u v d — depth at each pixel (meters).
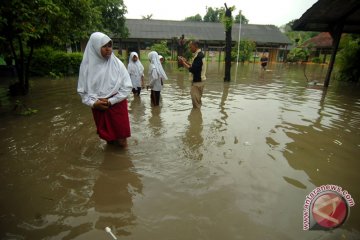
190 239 2.36
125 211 2.74
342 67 14.16
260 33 39.81
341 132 5.25
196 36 36.62
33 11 6.47
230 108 7.16
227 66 12.88
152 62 7.13
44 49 14.43
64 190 3.11
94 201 2.90
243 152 4.23
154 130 5.24
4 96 8.58
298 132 5.22
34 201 2.89
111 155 4.05
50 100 8.02
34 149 4.25
